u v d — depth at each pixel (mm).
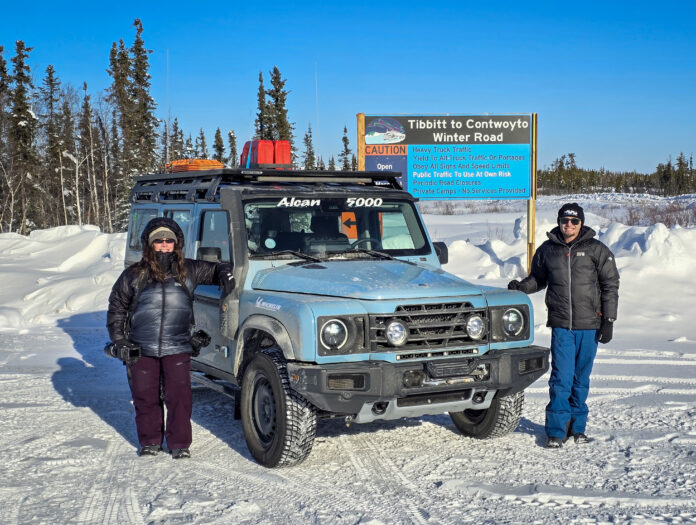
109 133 62344
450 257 16422
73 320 13312
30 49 54281
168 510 4570
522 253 16000
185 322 5738
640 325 11547
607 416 6707
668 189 97688
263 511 4574
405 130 14375
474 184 14547
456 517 4422
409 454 5766
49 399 7730
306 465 5508
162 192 8008
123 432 6484
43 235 22875
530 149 14562
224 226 6383
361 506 4637
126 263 8562
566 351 5848
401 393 5082
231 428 6609
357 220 6551
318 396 4953
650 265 13883
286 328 5188
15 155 54375
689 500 4645
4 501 4770
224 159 67375
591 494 4777
